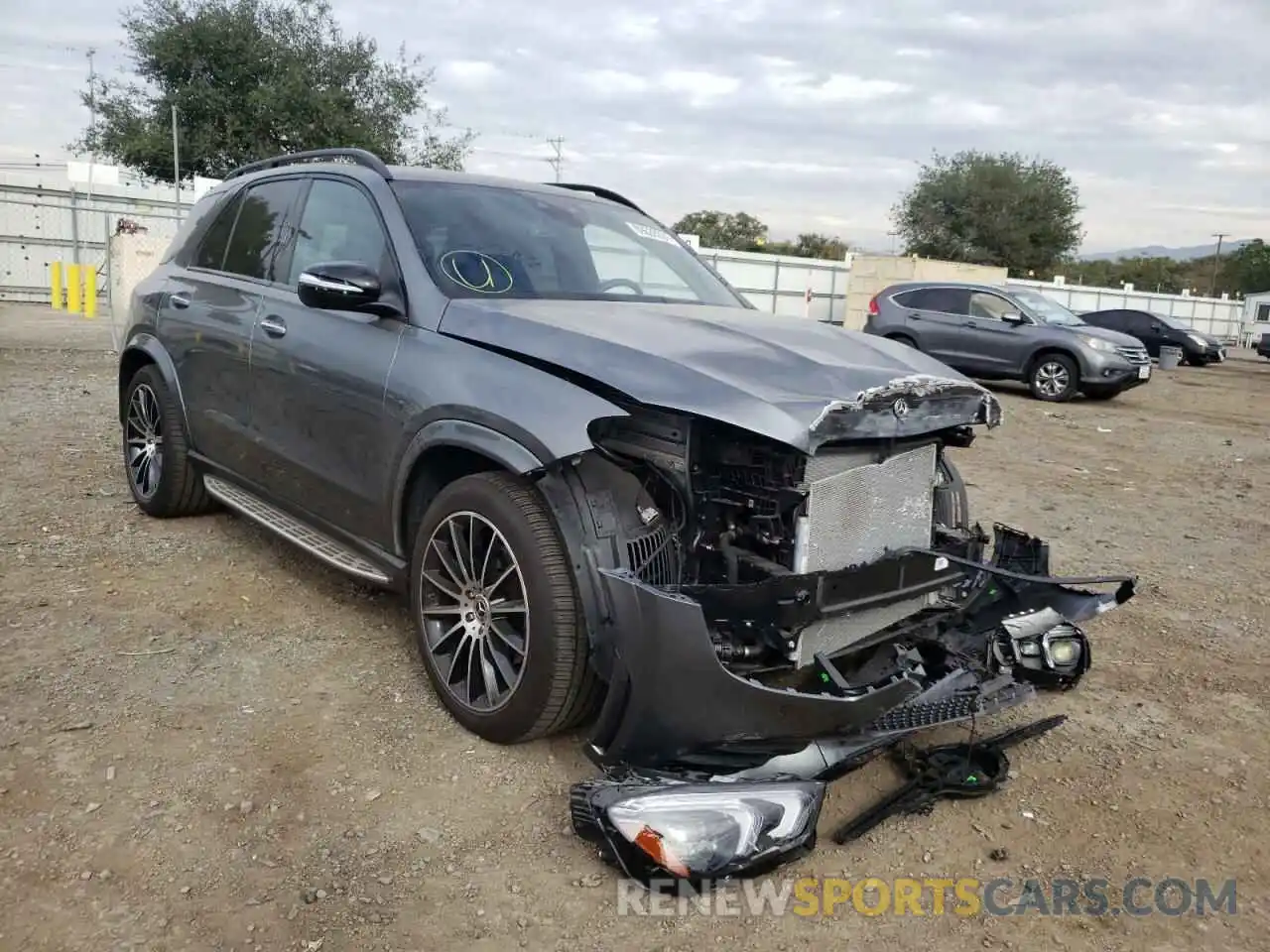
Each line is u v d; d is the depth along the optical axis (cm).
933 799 310
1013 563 384
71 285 2120
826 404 276
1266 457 1025
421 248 373
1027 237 5294
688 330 337
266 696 353
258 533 530
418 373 342
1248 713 391
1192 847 299
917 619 340
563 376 310
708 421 295
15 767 299
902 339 1611
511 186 441
